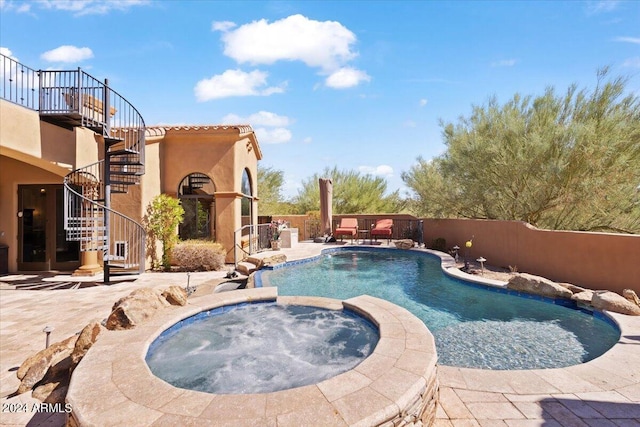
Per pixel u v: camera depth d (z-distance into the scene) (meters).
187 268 10.16
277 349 4.86
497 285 7.97
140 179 10.13
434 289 8.62
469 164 12.20
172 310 5.39
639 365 4.06
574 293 7.03
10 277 9.33
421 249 13.95
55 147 8.62
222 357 4.63
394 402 2.74
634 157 8.95
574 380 3.76
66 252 10.26
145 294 5.21
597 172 9.12
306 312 6.07
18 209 10.15
